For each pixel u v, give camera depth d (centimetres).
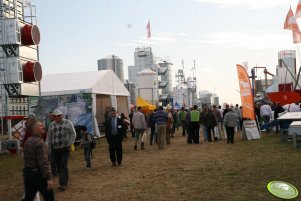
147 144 2078
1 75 1892
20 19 2073
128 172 1136
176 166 1200
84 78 2570
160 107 1795
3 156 1834
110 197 820
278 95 2883
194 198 766
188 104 7025
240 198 745
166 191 845
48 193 605
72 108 2356
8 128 1972
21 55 1945
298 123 1560
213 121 2036
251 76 4288
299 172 975
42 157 591
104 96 3055
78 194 866
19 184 1065
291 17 2630
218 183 897
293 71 4609
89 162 1258
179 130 3356
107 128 1289
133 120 1802
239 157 1324
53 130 931
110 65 5222
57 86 2467
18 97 2047
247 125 2033
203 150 1625
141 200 777
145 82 5256
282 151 1424
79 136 1875
